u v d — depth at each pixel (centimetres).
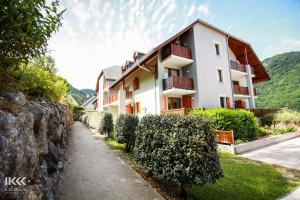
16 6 255
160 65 1716
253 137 1275
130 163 802
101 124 1586
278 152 965
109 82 3425
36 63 600
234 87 2042
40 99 580
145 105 1920
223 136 1060
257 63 2455
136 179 616
